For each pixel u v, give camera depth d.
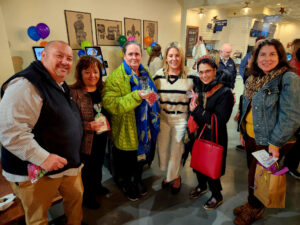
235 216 1.80
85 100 1.55
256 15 6.42
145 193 2.11
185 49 5.99
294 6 6.04
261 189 1.45
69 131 1.17
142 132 1.74
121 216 1.83
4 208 1.39
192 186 2.24
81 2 3.63
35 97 1.00
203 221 1.76
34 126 1.06
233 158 2.86
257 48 1.36
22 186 1.14
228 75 1.50
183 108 1.78
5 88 1.01
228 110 1.50
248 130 1.58
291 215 1.81
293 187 2.20
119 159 1.92
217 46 7.08
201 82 1.64
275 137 1.31
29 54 3.17
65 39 3.56
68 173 1.25
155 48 3.75
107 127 1.57
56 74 1.11
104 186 2.26
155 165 2.67
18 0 2.94
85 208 1.93
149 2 4.81
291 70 1.29
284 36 10.08
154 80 1.84
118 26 4.30
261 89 1.36
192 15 5.91
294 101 1.23
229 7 6.45
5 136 0.94
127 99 1.52
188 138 1.89
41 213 1.23
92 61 1.57
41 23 2.99
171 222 1.76
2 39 2.54
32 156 0.99
